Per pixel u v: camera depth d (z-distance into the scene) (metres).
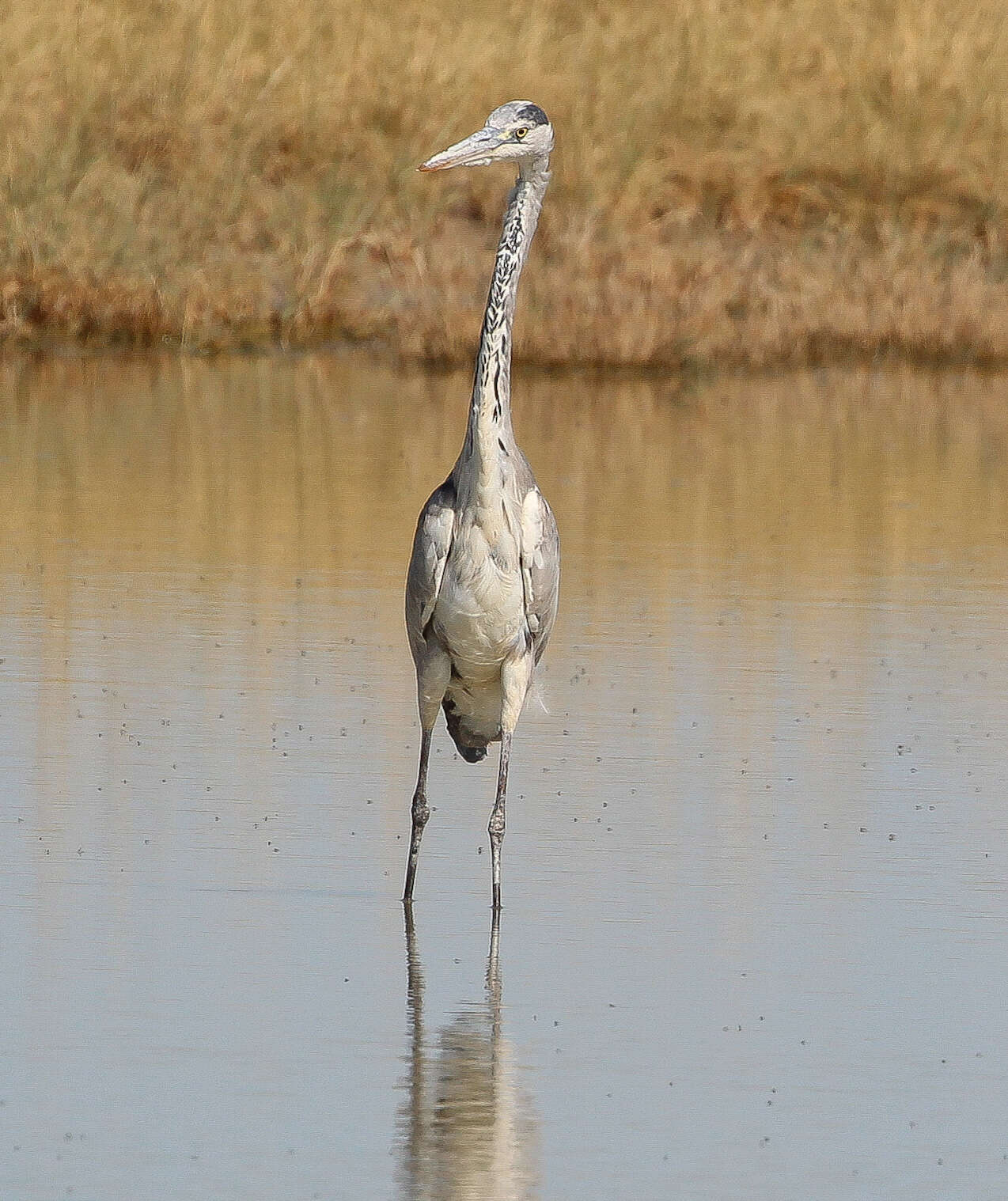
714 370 27.30
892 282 28.75
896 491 20.41
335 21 32.31
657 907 10.17
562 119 30.83
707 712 13.31
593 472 20.81
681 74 32.03
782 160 31.09
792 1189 7.44
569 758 12.41
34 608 15.30
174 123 28.88
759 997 9.13
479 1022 8.84
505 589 10.27
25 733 12.46
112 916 9.83
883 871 10.64
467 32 32.09
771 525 18.72
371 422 22.89
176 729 12.62
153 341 27.23
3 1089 8.08
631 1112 8.04
